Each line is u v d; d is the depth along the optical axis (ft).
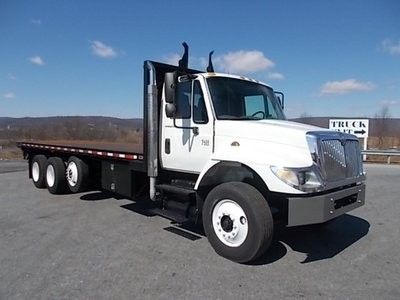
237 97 20.48
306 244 19.36
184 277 14.88
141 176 24.88
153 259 16.80
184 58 20.99
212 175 18.79
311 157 16.12
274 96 23.18
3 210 26.53
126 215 25.05
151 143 21.57
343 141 17.87
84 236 20.21
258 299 13.10
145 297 13.11
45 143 36.86
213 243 17.57
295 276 15.16
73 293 13.33
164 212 20.84
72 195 32.32
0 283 14.11
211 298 13.14
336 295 13.48
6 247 18.28
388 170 56.75
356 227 22.74
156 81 21.54
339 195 16.71
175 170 21.29
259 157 16.80
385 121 115.96
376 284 14.44
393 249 18.66
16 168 57.41
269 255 17.63
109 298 13.00
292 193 15.72
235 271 15.60
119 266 15.92
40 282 14.23
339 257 17.47
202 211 18.76
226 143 18.54
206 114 19.38
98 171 29.66
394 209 27.78
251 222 15.97
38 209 26.86
